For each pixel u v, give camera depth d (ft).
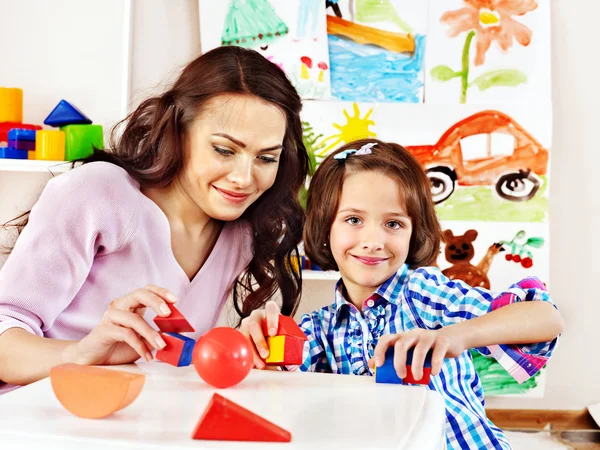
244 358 1.86
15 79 6.39
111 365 2.16
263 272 3.47
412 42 6.41
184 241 3.07
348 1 6.39
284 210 3.35
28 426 1.39
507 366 2.49
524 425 6.41
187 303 3.10
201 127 2.76
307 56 6.31
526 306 2.42
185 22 6.37
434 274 3.00
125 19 6.20
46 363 2.21
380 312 3.13
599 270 6.54
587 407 6.43
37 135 5.62
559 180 6.58
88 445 1.31
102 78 6.39
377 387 1.89
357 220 3.13
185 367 2.12
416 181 3.24
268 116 2.74
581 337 6.51
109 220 2.70
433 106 6.40
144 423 1.43
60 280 2.58
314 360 3.22
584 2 6.53
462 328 2.21
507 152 6.40
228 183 2.77
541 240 6.39
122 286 2.85
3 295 2.49
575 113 6.57
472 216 6.39
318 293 6.34
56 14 6.41
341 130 6.34
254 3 6.31
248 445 1.30
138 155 3.05
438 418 1.57
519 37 6.45
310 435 1.38
